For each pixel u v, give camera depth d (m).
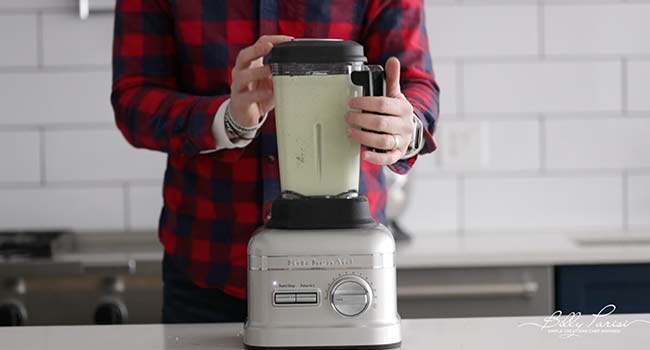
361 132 1.37
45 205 3.06
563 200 3.10
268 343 1.36
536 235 3.01
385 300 1.37
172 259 1.85
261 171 1.77
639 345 1.38
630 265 2.64
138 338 1.46
